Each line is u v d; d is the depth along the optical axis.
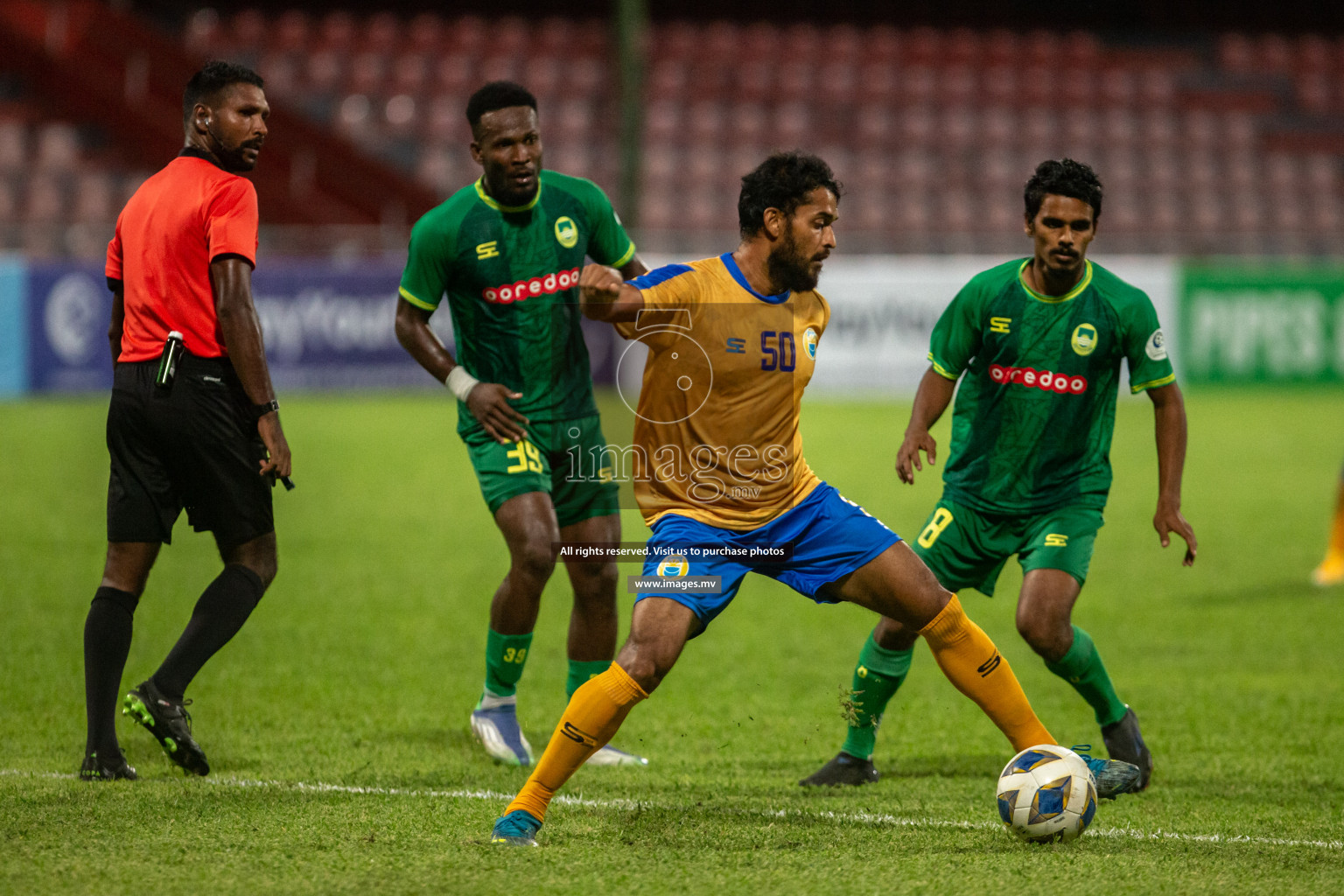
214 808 13.95
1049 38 103.94
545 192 17.25
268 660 22.50
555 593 29.64
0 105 83.12
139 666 21.77
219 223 15.29
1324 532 36.00
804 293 13.63
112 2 94.12
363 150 89.44
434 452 49.91
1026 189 15.94
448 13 103.88
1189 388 67.69
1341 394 67.81
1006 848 13.05
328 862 12.23
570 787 15.59
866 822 13.99
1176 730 18.64
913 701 20.59
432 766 16.36
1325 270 67.62
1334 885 11.93
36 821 13.40
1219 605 27.67
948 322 16.50
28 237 71.69
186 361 15.40
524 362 17.12
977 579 16.75
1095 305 15.85
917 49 100.31
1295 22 106.94
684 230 86.06
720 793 15.38
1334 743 17.92
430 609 26.81
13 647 22.58
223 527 15.84
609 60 97.44
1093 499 16.19
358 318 65.38
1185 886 11.84
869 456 48.16
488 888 11.58
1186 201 89.56
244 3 100.31
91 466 45.09
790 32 101.12
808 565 13.60
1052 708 20.16
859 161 91.31
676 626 12.91
